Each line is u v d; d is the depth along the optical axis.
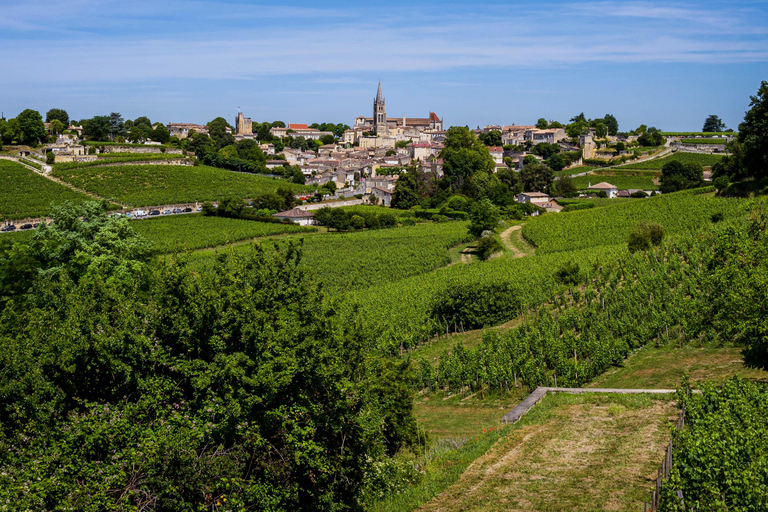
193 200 138.75
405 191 141.38
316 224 122.62
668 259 58.00
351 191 163.38
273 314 20.27
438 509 18.91
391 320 54.09
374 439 22.34
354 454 21.03
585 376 36.84
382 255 89.44
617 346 38.44
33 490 14.96
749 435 17.44
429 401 40.56
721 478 15.81
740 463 16.30
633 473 19.41
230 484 17.06
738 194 87.81
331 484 19.88
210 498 17.11
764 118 83.50
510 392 38.62
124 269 42.19
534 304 55.03
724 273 32.09
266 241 101.44
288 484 18.88
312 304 20.98
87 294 21.58
